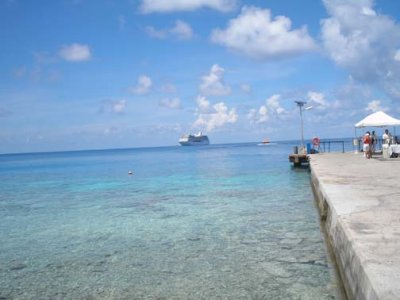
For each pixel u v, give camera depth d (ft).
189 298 25.58
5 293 27.99
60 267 33.40
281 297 24.90
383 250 19.45
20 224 52.95
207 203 63.41
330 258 32.53
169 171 140.46
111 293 27.12
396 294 14.37
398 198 34.37
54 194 85.97
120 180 113.39
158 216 54.08
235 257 33.81
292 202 61.26
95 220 53.52
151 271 31.19
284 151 319.27
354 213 28.58
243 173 116.37
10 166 258.78
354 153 110.11
